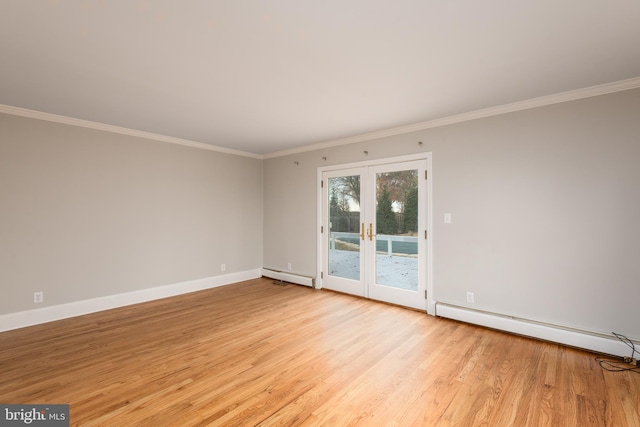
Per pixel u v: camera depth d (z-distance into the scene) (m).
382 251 4.34
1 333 3.23
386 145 4.25
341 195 4.84
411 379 2.33
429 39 2.03
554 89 2.84
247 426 1.81
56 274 3.65
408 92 2.90
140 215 4.36
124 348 2.86
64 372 2.42
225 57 2.27
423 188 3.92
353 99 3.10
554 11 1.73
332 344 2.95
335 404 2.03
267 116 3.63
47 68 2.42
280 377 2.36
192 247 4.95
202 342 2.99
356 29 1.92
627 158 2.66
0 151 3.29
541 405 2.01
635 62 2.33
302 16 1.78
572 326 2.91
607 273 2.75
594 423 1.84
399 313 3.86
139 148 4.35
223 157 5.39
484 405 2.02
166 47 2.12
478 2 1.65
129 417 1.88
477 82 2.69
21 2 1.63
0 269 3.29
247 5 1.68
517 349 2.84
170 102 3.18
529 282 3.14
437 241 3.77
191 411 1.95
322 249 5.05
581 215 2.87
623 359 2.61
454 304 3.64
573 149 2.90
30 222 3.48
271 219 5.86
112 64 2.37
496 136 3.34
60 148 3.68
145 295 4.39
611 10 1.72
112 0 1.63
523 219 3.18
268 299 4.49
